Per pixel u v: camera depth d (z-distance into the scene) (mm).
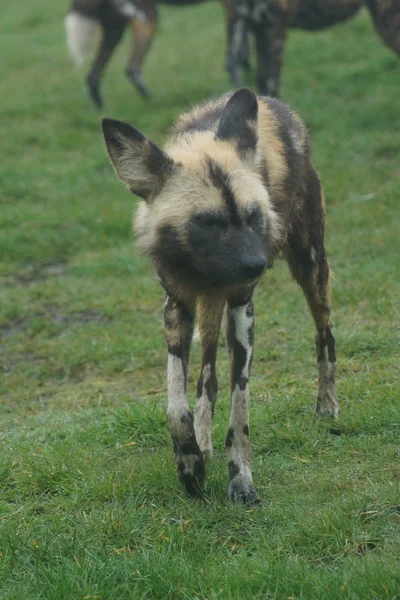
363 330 20000
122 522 12375
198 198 12648
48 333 23609
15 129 42656
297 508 12469
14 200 33906
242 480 13086
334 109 40875
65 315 24703
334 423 15523
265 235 13211
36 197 34000
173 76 50000
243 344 13547
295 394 17031
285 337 20500
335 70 46562
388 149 35188
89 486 13711
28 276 28156
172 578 10969
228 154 13156
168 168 12953
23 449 15492
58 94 48938
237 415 13375
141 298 24656
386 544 11258
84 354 21484
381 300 21422
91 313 24656
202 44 56719
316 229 16094
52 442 15906
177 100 44938
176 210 12773
